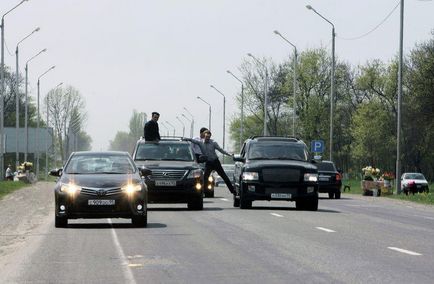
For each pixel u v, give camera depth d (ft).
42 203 307.37
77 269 111.14
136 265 114.21
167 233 164.66
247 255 125.59
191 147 254.47
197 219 204.03
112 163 192.03
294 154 256.73
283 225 185.16
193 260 119.55
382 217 221.66
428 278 99.55
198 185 240.94
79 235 162.61
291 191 245.24
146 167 239.91
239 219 204.03
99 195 179.52
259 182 245.24
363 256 123.65
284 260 118.93
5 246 149.59
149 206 264.93
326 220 202.90
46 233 168.86
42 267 114.01
